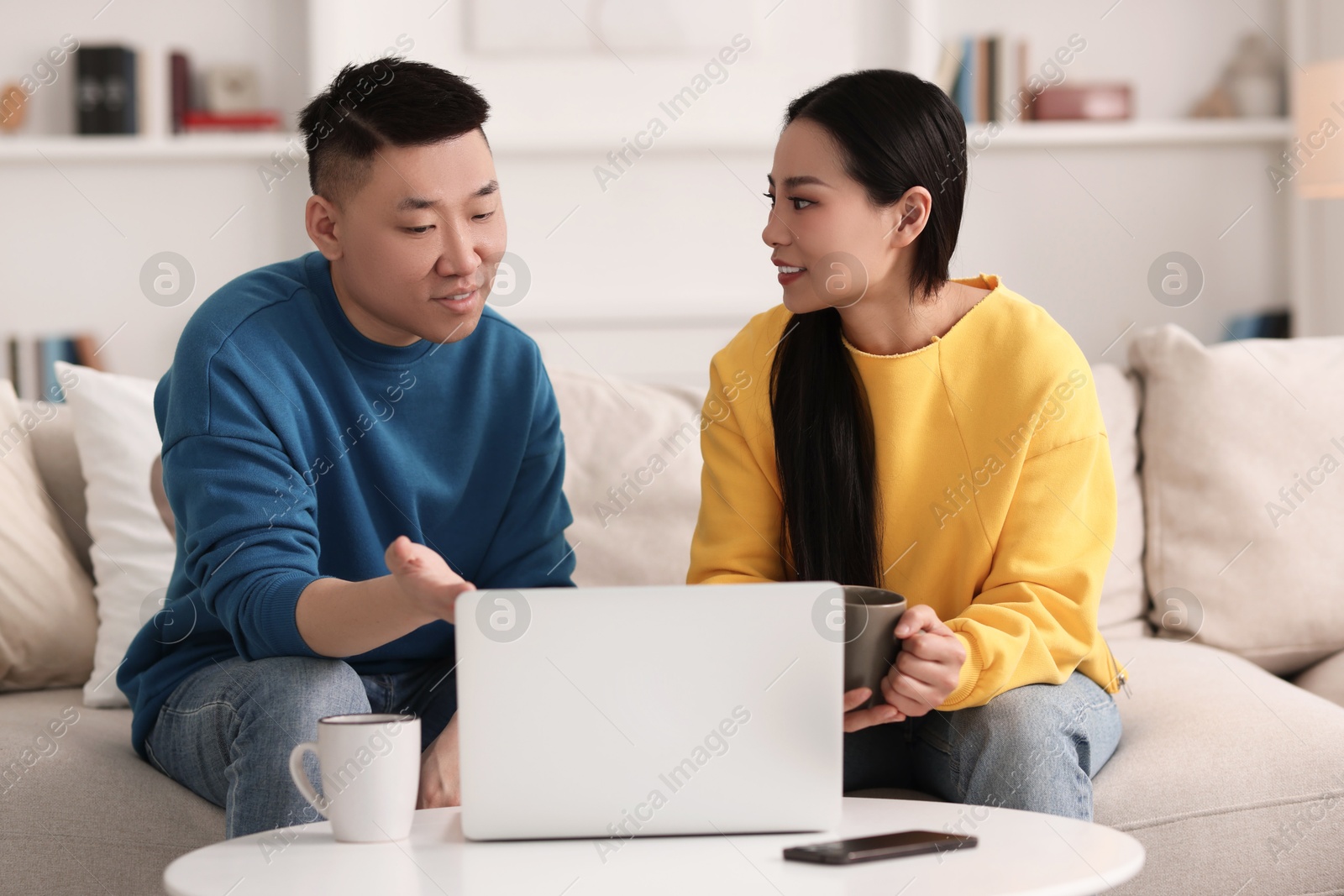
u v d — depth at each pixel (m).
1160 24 2.96
